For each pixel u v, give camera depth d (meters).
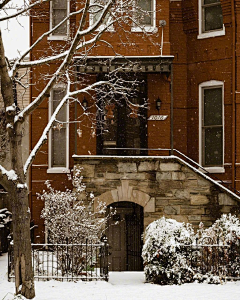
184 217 15.10
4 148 17.17
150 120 16.64
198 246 11.84
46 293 10.66
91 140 16.47
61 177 17.39
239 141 16.19
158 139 16.59
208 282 11.67
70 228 12.74
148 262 11.95
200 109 17.00
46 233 16.94
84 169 15.15
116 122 16.81
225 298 10.16
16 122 9.99
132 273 13.88
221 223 12.61
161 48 15.66
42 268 12.88
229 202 15.00
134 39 15.86
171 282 11.65
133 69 15.10
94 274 12.79
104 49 15.71
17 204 9.98
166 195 15.15
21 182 10.02
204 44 16.98
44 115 17.50
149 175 15.17
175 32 17.41
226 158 16.41
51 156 17.50
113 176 15.15
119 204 16.91
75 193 13.97
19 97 18.94
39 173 17.45
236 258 11.99
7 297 10.28
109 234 16.80
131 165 15.18
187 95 17.27
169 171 15.16
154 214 15.11
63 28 17.53
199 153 16.95
